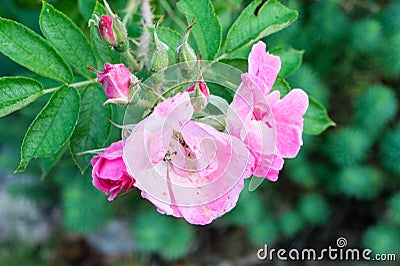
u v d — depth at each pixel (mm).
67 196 656
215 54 373
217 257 885
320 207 737
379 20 696
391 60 666
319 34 689
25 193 784
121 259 903
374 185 714
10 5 528
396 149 682
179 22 468
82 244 919
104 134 376
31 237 913
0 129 683
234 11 526
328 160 748
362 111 682
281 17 378
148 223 692
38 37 357
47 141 353
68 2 470
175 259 816
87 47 376
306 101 321
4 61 526
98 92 376
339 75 741
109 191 307
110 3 467
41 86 356
